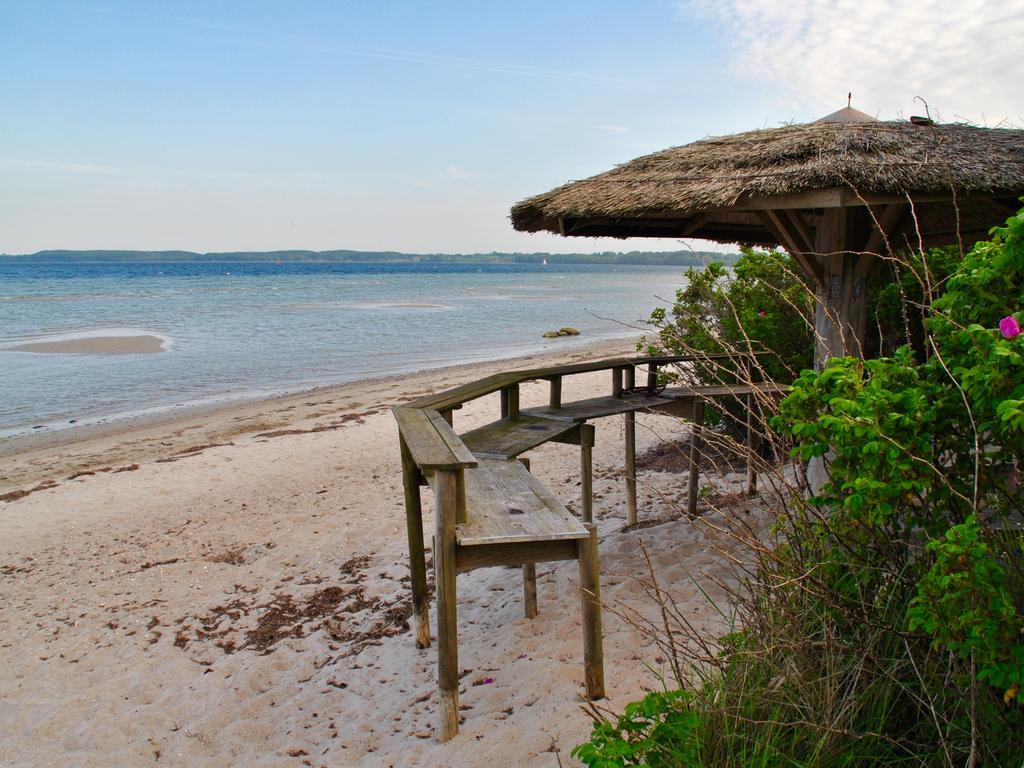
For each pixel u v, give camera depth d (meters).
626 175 5.51
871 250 4.95
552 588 5.38
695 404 6.30
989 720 2.34
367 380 18.97
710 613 4.43
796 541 3.10
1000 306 2.48
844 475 2.60
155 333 29.72
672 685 3.66
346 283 87.75
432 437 3.85
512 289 77.44
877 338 7.48
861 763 2.47
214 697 4.61
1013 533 2.57
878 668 2.59
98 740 4.22
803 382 2.79
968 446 2.60
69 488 9.61
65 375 19.83
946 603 2.15
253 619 5.71
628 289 79.44
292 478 9.60
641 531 6.33
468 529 3.44
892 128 4.99
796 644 2.62
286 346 26.31
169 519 8.20
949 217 6.32
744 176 4.52
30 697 4.76
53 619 5.89
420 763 3.42
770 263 8.20
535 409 6.31
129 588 6.42
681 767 2.40
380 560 6.68
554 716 3.56
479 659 4.46
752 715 2.55
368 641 5.12
